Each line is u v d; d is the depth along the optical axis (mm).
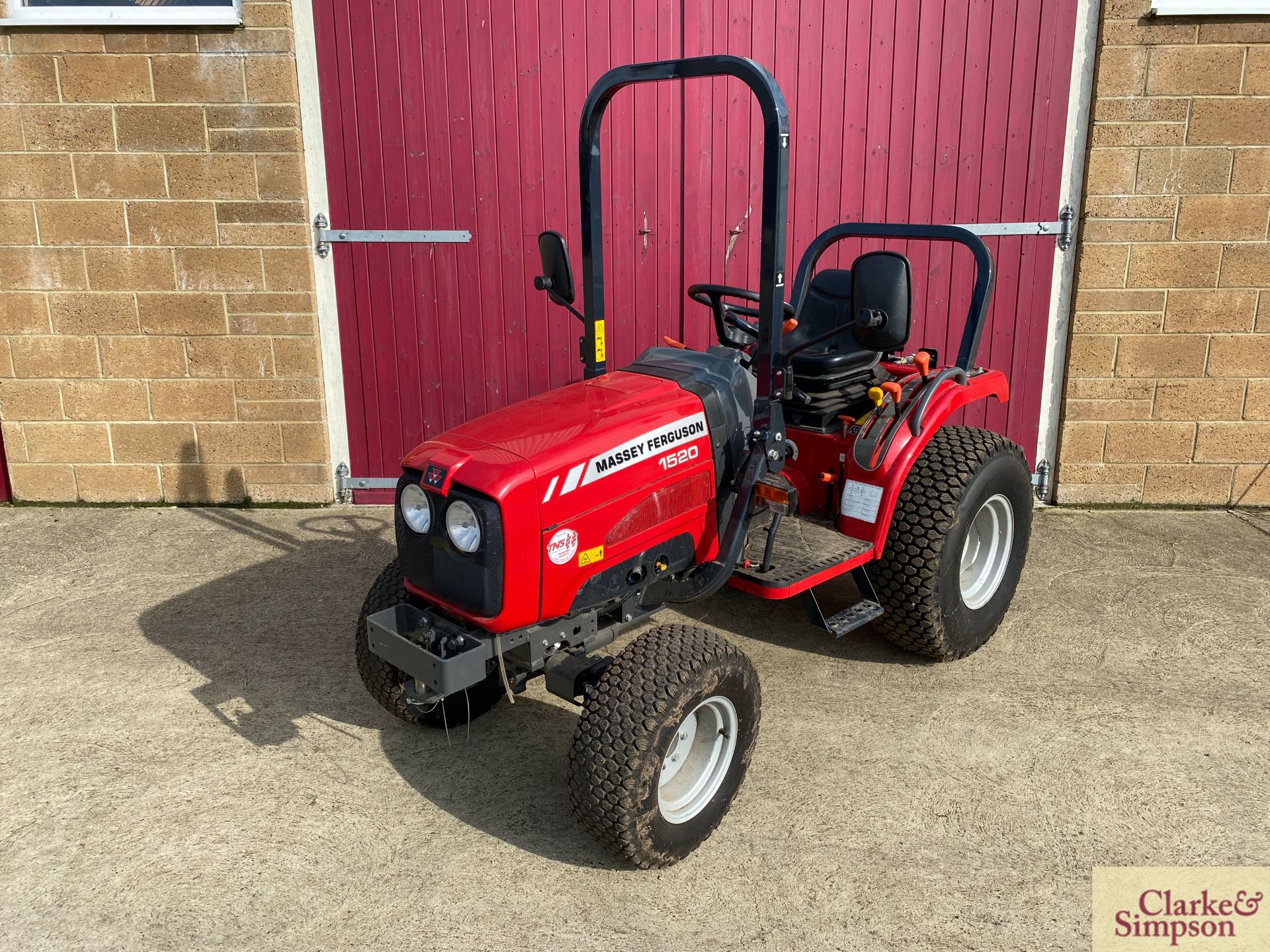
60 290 5113
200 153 4918
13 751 3223
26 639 3945
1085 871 2668
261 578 4500
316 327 5172
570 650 2828
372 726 3369
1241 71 4699
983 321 3670
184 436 5344
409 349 5266
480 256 5133
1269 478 5250
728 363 3148
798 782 3049
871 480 3377
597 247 3203
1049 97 4887
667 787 2730
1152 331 5074
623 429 2783
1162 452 5246
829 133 4973
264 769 3133
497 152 4988
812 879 2646
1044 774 3074
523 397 5352
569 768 2572
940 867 2689
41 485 5430
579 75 4887
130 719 3396
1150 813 2895
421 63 4859
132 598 4309
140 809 2947
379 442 5402
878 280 2697
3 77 4809
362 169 4996
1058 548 4770
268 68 4805
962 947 2422
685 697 2547
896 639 3619
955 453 3492
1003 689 3557
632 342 5281
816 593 4336
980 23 4809
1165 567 4547
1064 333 5180
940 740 3250
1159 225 4934
